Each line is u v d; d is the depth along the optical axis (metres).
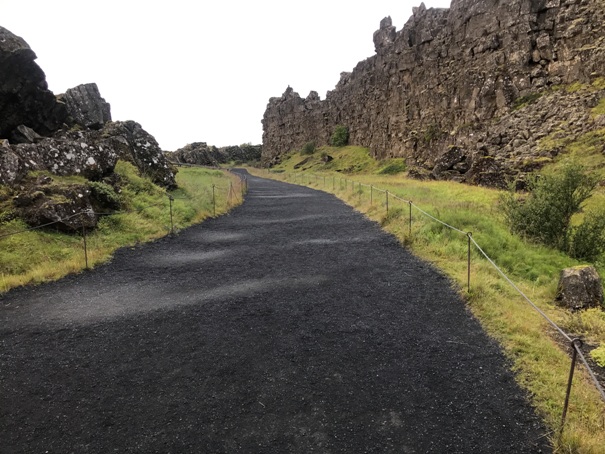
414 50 57.12
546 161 29.45
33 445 4.66
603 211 14.68
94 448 4.61
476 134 41.19
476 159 34.78
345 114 81.38
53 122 19.83
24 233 11.69
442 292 9.13
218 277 10.62
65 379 5.95
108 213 15.22
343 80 83.88
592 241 13.91
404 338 7.10
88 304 8.77
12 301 8.91
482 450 4.54
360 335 7.23
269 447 4.61
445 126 48.91
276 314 8.16
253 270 11.19
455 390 5.61
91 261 11.49
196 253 13.16
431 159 46.53
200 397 5.52
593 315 7.89
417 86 56.22
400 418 5.07
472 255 11.86
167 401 5.44
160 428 4.93
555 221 14.61
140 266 11.65
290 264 11.68
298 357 6.51
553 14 40.44
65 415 5.16
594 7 38.56
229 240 15.13
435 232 13.85
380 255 12.34
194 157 73.50
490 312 7.88
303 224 18.34
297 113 98.06
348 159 68.62
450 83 49.44
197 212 19.59
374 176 47.09
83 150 16.69
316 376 5.98
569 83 38.16
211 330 7.48
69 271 10.88
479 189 27.89
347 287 9.62
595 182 14.72
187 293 9.42
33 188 13.25
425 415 5.12
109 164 17.84
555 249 14.04
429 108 52.88
